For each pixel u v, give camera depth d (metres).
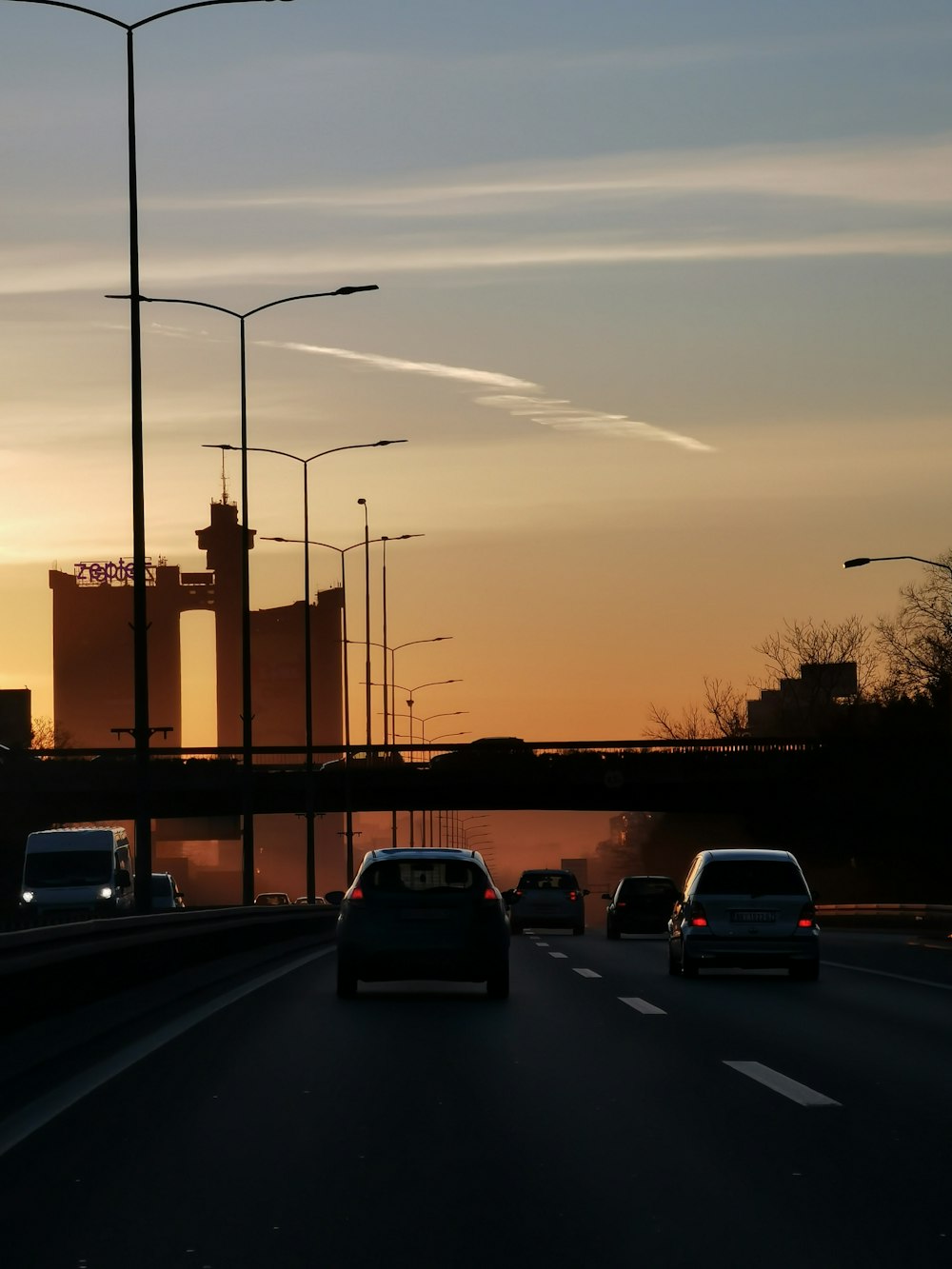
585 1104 19.88
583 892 90.50
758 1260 12.45
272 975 45.28
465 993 38.03
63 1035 25.97
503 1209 14.18
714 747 155.88
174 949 38.88
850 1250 12.74
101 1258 12.59
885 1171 15.77
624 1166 16.02
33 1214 14.05
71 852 88.75
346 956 36.12
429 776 137.12
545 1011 32.75
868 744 142.88
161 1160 16.42
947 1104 19.78
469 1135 17.78
